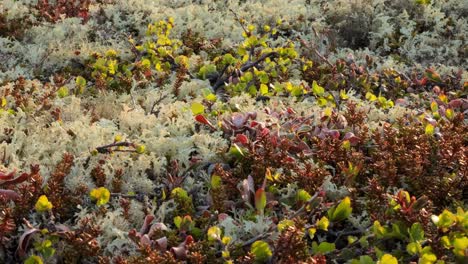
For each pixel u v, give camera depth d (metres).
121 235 0.97
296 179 1.05
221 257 0.96
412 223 0.97
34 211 1.01
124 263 0.93
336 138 1.12
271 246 0.96
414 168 1.06
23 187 1.00
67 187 1.05
